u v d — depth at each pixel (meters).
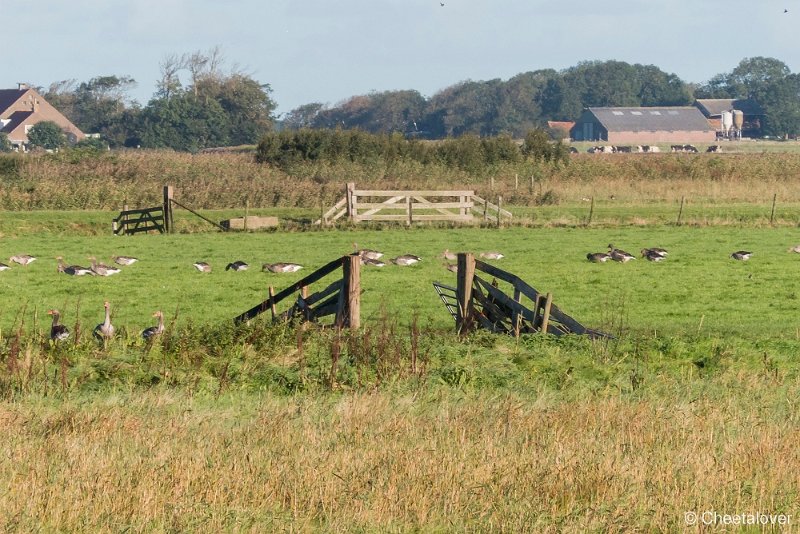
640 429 46.19
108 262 121.50
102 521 33.84
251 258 125.75
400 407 50.44
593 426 46.94
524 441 43.97
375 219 172.25
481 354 63.03
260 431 44.81
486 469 39.31
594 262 121.50
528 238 151.25
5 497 35.41
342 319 69.94
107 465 39.09
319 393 55.19
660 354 66.44
